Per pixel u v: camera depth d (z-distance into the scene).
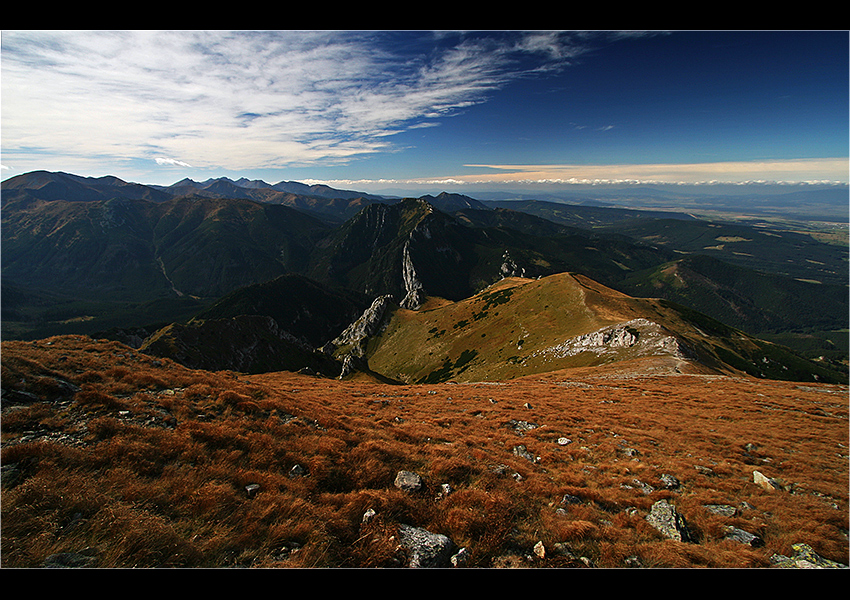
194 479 9.22
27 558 6.24
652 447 19.77
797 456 19.42
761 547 10.28
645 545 9.46
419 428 18.64
